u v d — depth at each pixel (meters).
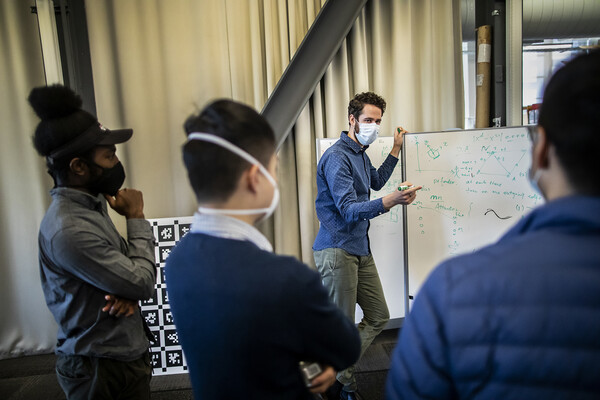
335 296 1.68
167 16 2.15
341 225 1.66
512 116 2.21
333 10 2.00
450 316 0.40
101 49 2.10
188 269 0.59
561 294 0.36
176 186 2.27
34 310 2.25
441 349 0.40
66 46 2.07
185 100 2.21
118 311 0.96
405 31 2.23
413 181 1.91
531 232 0.42
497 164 1.82
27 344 2.26
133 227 1.09
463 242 1.88
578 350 0.35
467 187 1.85
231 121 0.57
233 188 0.59
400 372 0.44
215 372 0.56
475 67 2.33
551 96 0.42
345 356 0.62
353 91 2.26
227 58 2.21
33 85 2.12
